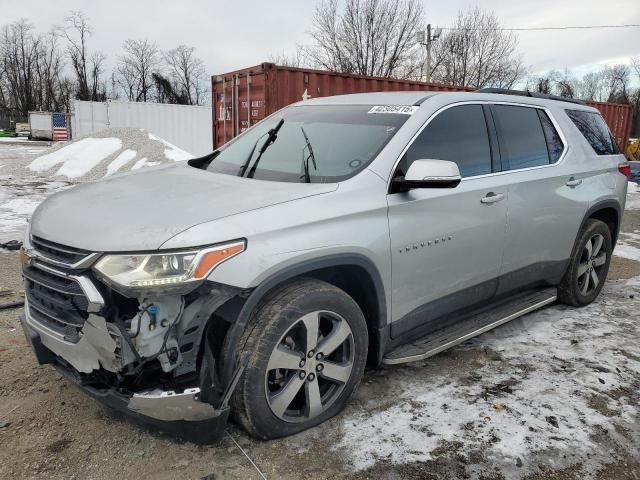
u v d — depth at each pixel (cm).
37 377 337
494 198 369
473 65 3941
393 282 313
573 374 365
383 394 330
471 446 282
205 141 2175
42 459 261
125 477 251
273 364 262
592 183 473
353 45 3641
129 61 6450
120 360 236
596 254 498
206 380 246
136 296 232
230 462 262
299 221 268
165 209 265
